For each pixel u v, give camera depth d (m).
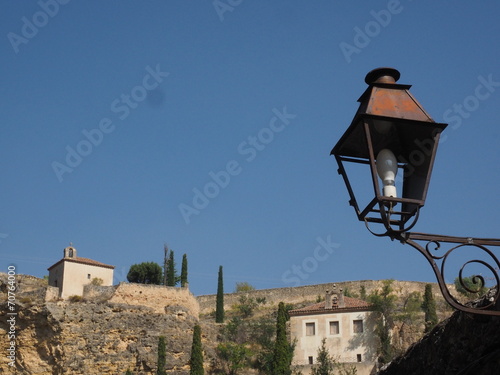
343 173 8.80
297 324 75.12
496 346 9.32
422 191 8.11
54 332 81.62
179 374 82.38
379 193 7.80
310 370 70.31
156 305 90.12
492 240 7.91
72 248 92.06
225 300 118.50
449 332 10.21
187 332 88.31
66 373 79.62
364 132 7.99
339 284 112.12
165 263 116.31
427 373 10.91
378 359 69.19
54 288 85.56
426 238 7.89
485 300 9.39
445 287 7.66
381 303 72.88
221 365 84.56
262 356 81.94
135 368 82.44
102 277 91.94
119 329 84.88
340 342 72.19
